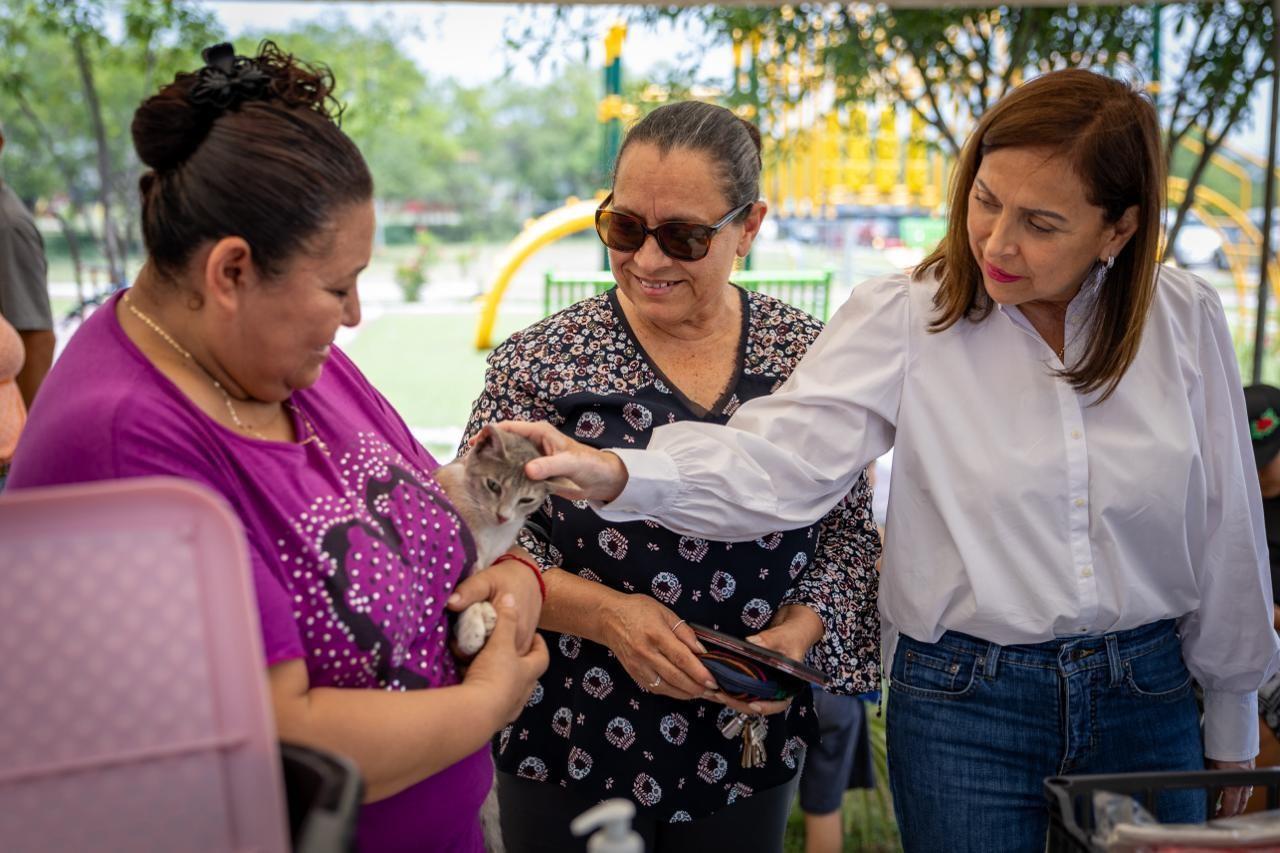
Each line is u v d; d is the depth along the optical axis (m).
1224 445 2.03
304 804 1.15
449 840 1.69
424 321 12.88
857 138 7.43
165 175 1.39
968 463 1.98
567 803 2.23
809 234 11.38
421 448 1.99
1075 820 1.47
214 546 1.04
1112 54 5.63
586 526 2.16
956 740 2.03
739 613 2.20
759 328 2.30
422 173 17.80
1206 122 5.94
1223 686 2.15
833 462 2.05
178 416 1.38
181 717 1.06
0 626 1.00
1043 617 1.94
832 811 3.63
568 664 2.22
